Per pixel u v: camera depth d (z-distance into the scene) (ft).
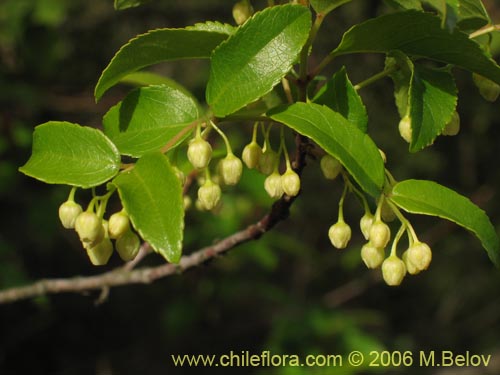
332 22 2.62
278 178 1.00
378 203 0.92
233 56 0.90
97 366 2.49
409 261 0.93
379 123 2.88
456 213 0.91
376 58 2.67
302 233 3.02
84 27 2.90
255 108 1.05
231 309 2.58
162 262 2.60
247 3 1.05
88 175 0.87
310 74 0.97
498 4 2.54
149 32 0.90
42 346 2.43
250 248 2.08
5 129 2.22
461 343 3.15
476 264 3.29
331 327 2.07
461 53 0.94
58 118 2.58
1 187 2.14
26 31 2.31
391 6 0.99
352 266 2.75
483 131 2.89
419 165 3.02
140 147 0.90
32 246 2.40
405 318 3.24
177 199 0.81
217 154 1.27
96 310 2.49
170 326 2.27
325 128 0.89
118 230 0.88
